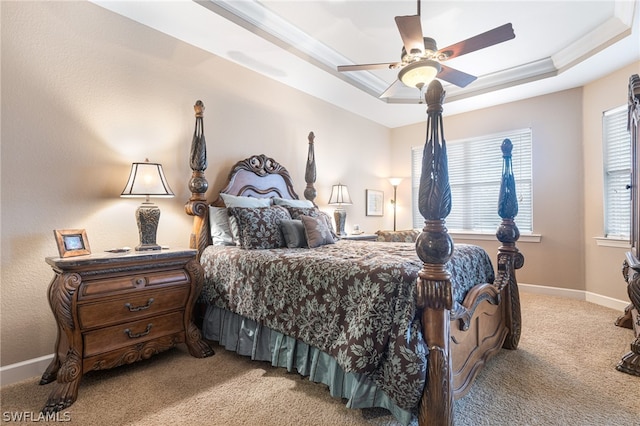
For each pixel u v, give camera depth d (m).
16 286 2.01
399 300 1.47
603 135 3.60
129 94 2.53
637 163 2.28
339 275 1.72
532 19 2.84
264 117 3.57
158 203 2.70
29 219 2.06
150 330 2.09
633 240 2.47
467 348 1.80
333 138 4.53
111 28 2.43
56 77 2.17
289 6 2.67
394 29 3.00
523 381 1.92
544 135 4.15
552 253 4.07
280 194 3.62
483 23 2.89
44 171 2.12
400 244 2.89
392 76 4.04
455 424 1.52
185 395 1.78
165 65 2.75
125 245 2.49
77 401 1.72
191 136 2.93
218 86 3.14
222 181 3.16
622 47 2.96
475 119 4.77
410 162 5.52
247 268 2.24
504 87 3.98
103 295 1.86
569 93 3.96
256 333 2.18
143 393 1.80
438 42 3.19
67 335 1.77
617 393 1.78
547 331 2.76
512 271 2.45
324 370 1.80
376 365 1.45
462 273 1.89
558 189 4.03
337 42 3.22
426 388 1.37
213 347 2.49
